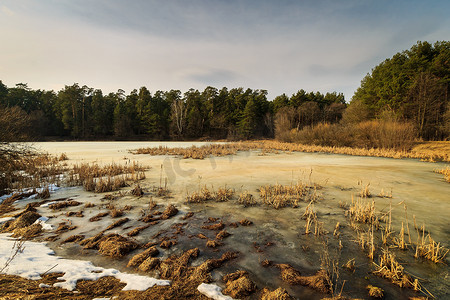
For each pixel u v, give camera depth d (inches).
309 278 109.0
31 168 369.4
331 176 382.9
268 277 112.0
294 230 171.0
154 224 178.9
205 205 228.5
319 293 100.4
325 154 773.9
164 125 2352.4
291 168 465.7
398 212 210.8
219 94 2534.5
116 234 154.4
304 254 136.4
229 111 2397.9
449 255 135.0
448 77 1036.5
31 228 160.1
